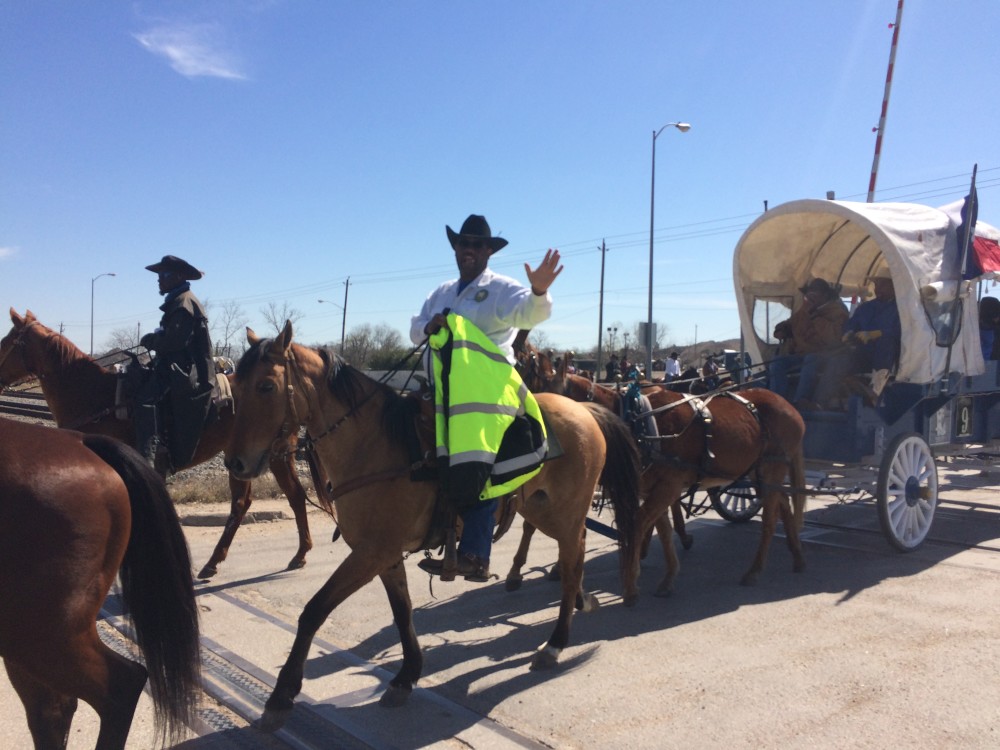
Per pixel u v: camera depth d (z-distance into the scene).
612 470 5.25
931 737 3.75
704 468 6.33
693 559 7.57
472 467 3.85
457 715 4.05
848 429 7.31
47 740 3.08
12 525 2.67
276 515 9.09
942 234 7.75
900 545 7.48
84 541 2.80
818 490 6.93
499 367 4.10
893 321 7.74
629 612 5.84
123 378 6.07
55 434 3.04
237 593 6.24
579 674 4.62
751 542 8.31
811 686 4.38
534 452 4.25
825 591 6.32
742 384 8.29
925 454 7.85
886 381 7.46
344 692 4.35
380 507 3.96
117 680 2.84
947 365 7.72
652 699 4.23
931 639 5.11
